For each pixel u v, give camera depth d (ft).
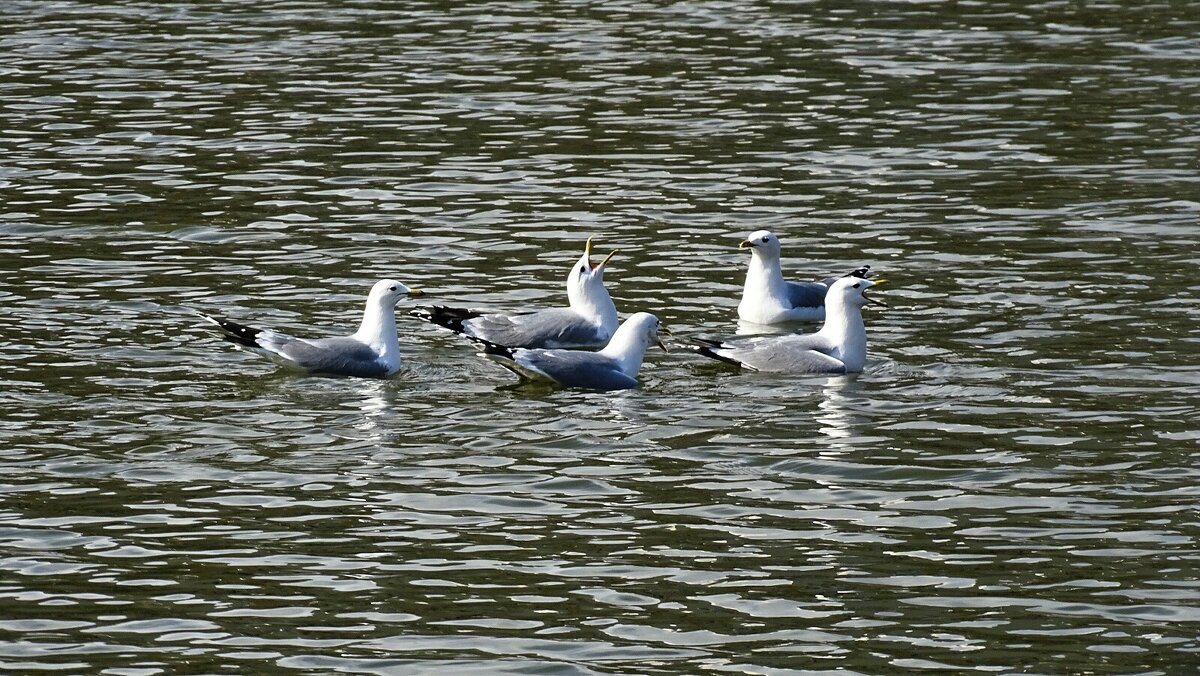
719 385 59.67
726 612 42.01
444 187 87.30
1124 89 107.45
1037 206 83.46
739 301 70.49
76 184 86.99
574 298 65.72
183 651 39.91
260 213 82.33
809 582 43.70
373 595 42.93
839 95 106.73
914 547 45.75
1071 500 48.67
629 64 115.44
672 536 46.52
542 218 81.92
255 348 59.62
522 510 48.21
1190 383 58.59
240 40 122.72
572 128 99.45
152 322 65.67
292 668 39.17
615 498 49.08
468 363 62.18
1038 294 69.82
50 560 44.60
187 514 47.67
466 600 42.68
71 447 52.39
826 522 47.42
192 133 97.66
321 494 49.16
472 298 69.77
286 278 72.13
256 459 51.72
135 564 44.50
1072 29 124.47
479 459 52.03
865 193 86.28
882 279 61.77
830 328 61.87
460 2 136.77
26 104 103.71
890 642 40.45
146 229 79.30
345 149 94.68
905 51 118.32
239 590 43.11
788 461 51.96
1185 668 38.93
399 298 60.34
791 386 59.36
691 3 135.13
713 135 97.81
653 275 73.77
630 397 58.23
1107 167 90.38
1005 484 49.98
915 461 51.83
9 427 53.98
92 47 119.75
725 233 79.82
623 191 86.74
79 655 39.65
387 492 49.39
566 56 117.91
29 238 77.51
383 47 120.78
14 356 61.05
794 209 83.66
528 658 39.73
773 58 116.67
